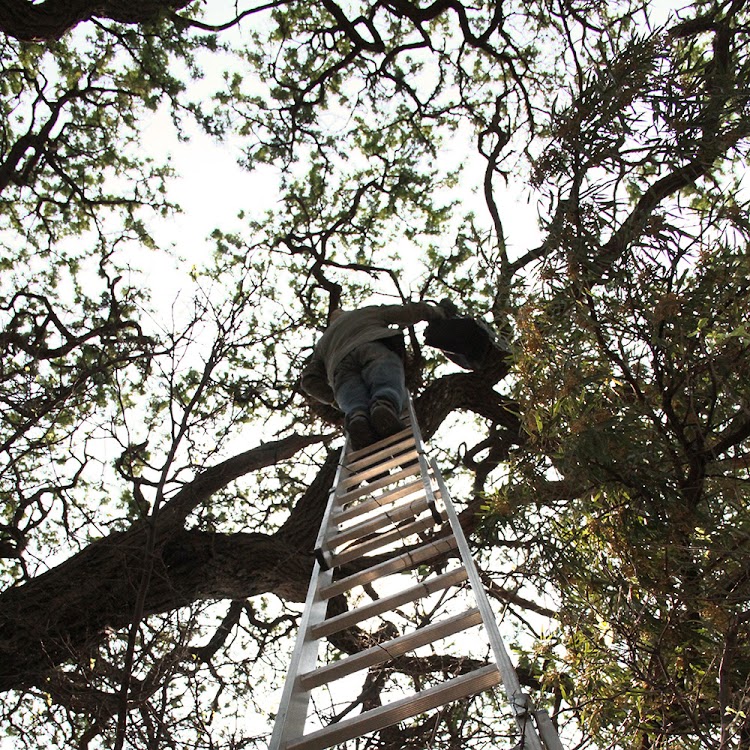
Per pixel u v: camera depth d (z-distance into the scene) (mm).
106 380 4676
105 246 9039
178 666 3361
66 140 9227
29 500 5336
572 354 2492
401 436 4582
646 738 2262
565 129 2637
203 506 5422
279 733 2141
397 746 3197
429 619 3785
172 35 8555
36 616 4180
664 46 2594
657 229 2355
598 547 2516
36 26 5613
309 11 9492
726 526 2115
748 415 2199
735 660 2244
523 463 2643
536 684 4102
